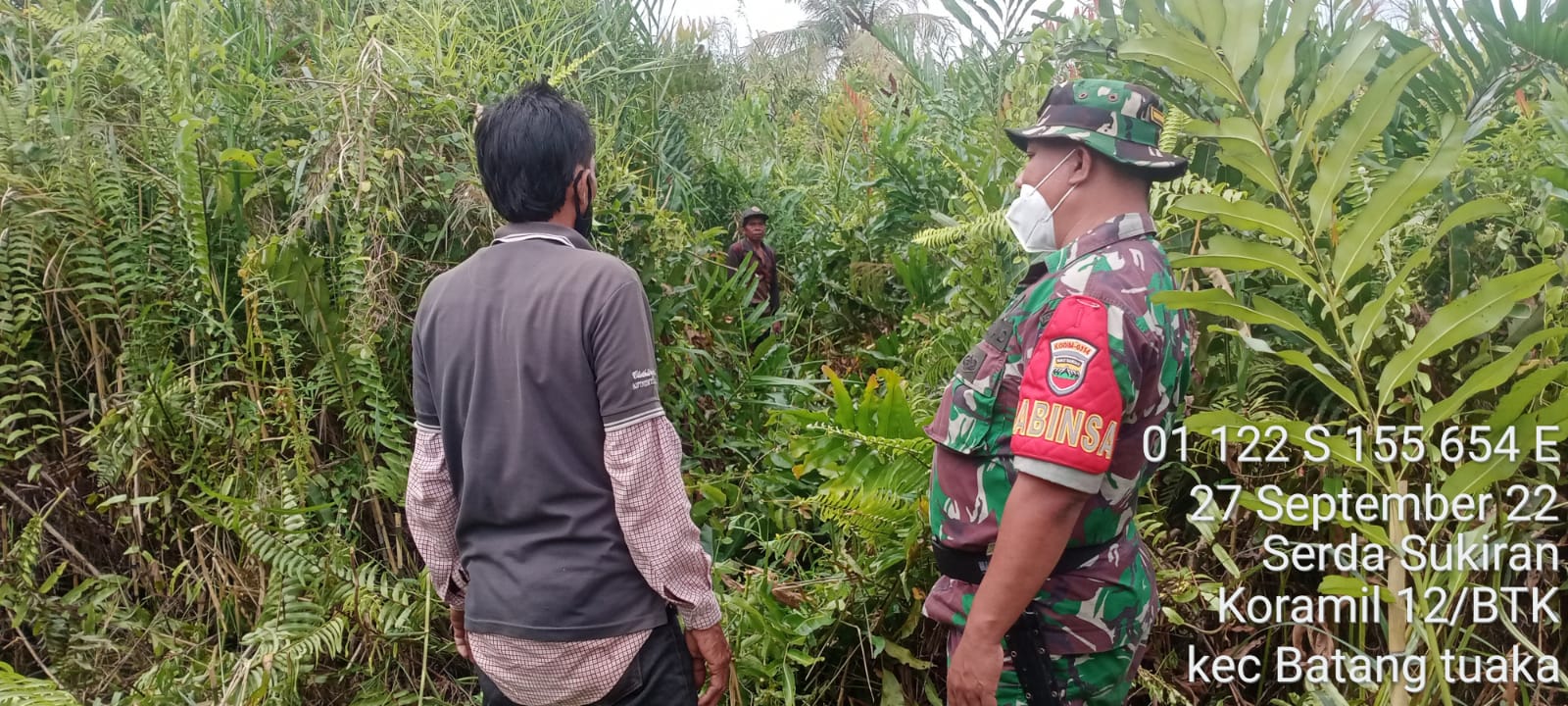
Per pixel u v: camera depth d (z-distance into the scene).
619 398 1.42
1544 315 1.93
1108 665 1.58
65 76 2.62
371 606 2.05
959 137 4.59
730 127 6.77
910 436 2.11
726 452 3.06
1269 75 1.46
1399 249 2.22
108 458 2.20
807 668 2.18
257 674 1.84
